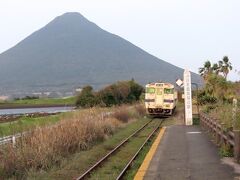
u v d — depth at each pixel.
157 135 30.70
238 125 18.56
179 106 71.50
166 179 14.06
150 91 53.72
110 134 31.27
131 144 25.92
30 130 19.84
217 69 62.03
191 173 14.86
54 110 64.56
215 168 15.52
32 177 15.45
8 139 18.45
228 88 45.62
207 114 33.66
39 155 17.06
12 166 15.76
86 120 26.97
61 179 15.41
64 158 19.17
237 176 13.92
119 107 50.91
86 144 23.30
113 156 21.09
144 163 17.59
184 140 25.75
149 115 54.03
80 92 63.94
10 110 69.31
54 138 19.72
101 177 15.54
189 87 40.44
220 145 21.19
